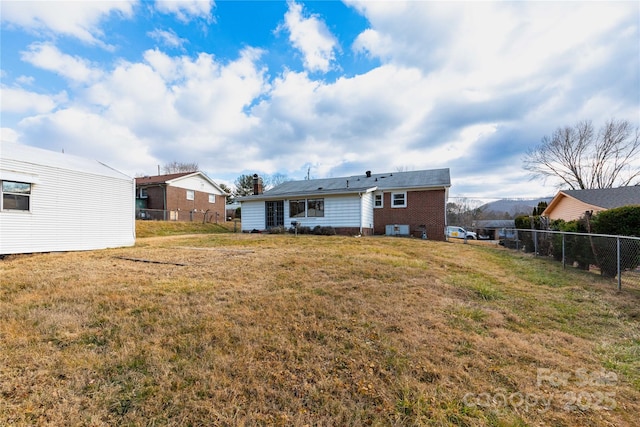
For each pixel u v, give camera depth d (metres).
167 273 6.02
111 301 4.20
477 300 4.62
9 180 8.52
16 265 7.04
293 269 6.25
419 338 3.16
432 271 6.34
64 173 9.86
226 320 3.55
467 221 40.44
